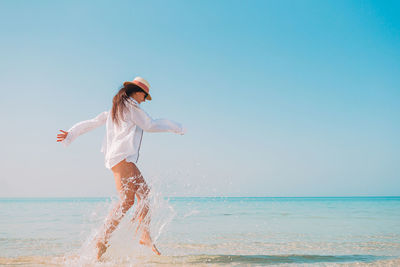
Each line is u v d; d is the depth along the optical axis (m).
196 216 8.86
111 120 2.74
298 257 2.70
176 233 4.57
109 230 2.48
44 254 2.79
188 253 2.89
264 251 3.05
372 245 3.47
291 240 3.87
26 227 5.41
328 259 2.62
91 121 2.87
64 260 2.48
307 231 4.92
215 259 2.57
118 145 2.62
